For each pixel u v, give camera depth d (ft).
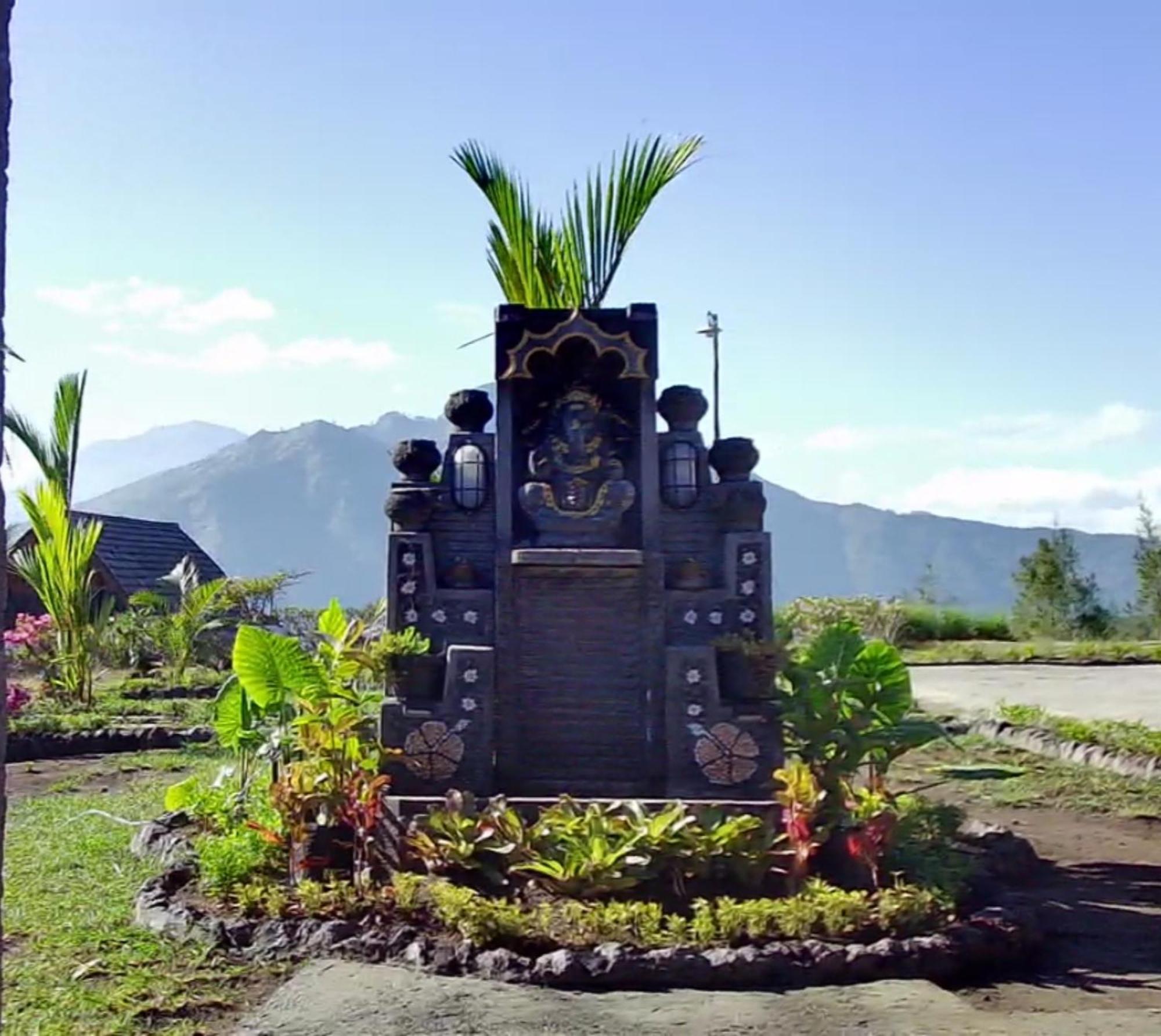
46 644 60.75
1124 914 24.13
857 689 25.31
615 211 34.19
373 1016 17.53
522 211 34.35
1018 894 24.57
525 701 28.68
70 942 20.83
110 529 104.88
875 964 19.48
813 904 20.47
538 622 28.99
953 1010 18.03
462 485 29.99
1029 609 111.75
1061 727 47.34
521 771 28.32
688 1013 17.76
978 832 28.53
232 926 20.76
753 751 26.94
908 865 23.06
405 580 29.27
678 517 29.81
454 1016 17.58
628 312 29.94
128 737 50.52
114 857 27.71
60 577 58.34
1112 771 41.22
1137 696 65.16
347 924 20.70
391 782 26.68
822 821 23.91
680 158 34.27
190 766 44.68
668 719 27.32
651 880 22.50
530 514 29.45
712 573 29.55
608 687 28.73
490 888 22.53
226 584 75.51
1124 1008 18.66
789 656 27.09
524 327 29.99
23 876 25.76
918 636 106.83
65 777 42.65
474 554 29.84
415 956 19.74
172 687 65.21
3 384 7.54
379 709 29.99
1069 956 21.35
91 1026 17.12
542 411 30.40
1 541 7.42
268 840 23.82
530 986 18.90
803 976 19.15
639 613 28.96
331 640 27.76
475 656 27.55
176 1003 18.06
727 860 22.61
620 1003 18.21
